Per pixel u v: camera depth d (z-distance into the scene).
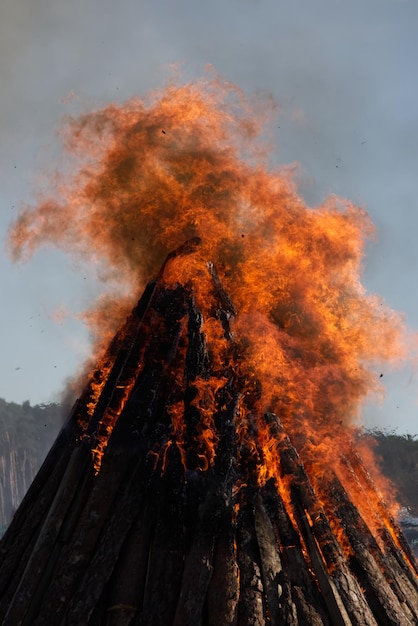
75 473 19.27
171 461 18.91
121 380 20.56
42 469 20.94
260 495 19.39
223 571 17.66
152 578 17.61
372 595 18.64
